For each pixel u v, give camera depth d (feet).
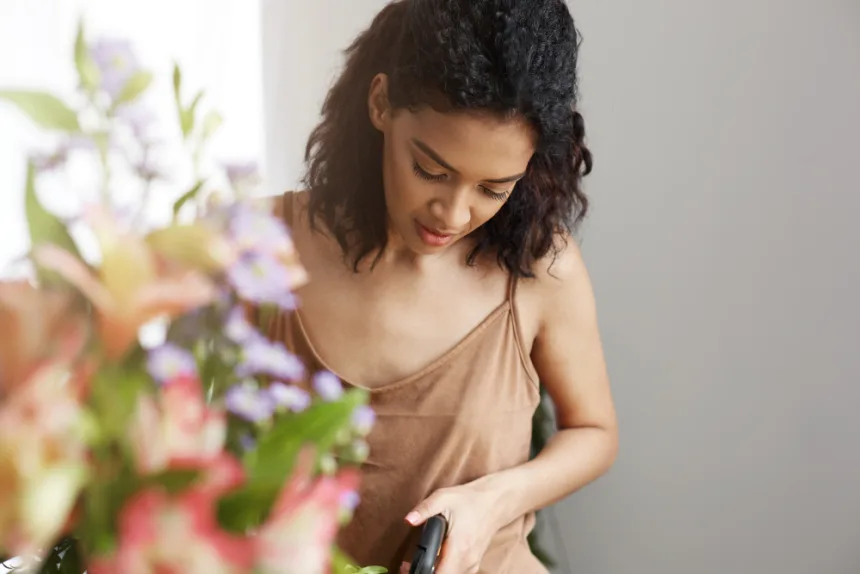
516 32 2.48
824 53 4.01
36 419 1.27
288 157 4.98
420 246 2.94
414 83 2.57
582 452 3.55
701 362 4.57
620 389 4.83
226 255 1.51
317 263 3.33
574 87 2.68
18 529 1.27
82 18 1.65
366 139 3.13
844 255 4.10
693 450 4.67
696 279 4.51
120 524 1.31
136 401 1.42
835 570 4.38
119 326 1.41
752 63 4.18
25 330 1.40
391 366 3.25
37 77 3.59
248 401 1.70
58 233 1.56
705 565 4.74
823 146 4.08
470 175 2.63
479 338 3.31
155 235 1.52
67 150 1.59
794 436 4.37
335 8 4.87
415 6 2.66
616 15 4.47
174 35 4.24
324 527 1.37
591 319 3.52
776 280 4.29
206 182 1.78
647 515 4.86
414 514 2.97
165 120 4.08
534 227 3.22
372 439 3.25
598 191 4.70
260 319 2.15
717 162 4.35
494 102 2.47
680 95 4.39
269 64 4.81
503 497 3.24
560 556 4.99
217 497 1.39
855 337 4.13
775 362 4.36
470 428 3.27
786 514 4.46
